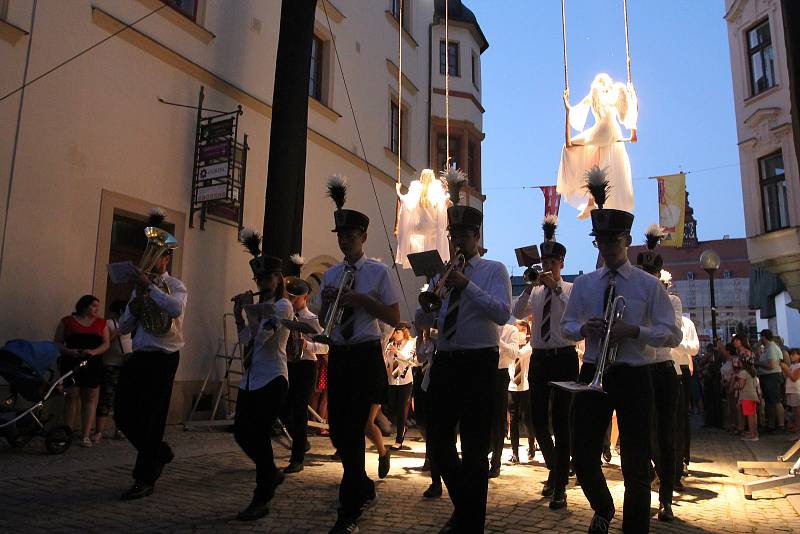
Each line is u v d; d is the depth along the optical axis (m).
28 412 6.80
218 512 4.78
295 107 10.95
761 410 13.26
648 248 5.99
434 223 10.73
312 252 14.05
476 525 3.72
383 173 16.98
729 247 58.31
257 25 12.76
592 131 8.41
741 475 7.48
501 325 3.94
